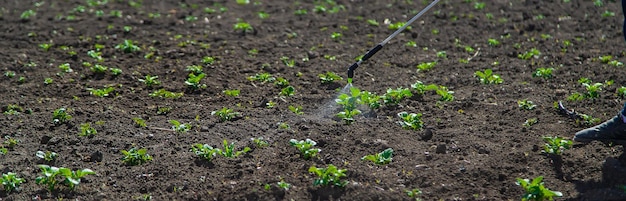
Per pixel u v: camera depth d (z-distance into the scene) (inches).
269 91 396.5
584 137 293.7
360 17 569.0
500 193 265.7
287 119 346.6
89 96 395.5
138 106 378.0
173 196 273.0
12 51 485.7
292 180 275.7
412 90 380.2
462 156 293.0
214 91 398.6
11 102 386.6
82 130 336.5
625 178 266.4
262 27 537.3
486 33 521.0
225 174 286.4
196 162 298.0
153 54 471.2
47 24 562.3
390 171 281.3
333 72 429.4
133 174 292.4
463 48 485.4
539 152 292.2
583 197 257.3
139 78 424.2
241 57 462.9
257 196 266.4
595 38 495.5
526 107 345.4
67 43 502.9
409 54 472.4
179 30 539.2
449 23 546.3
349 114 334.6
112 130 340.5
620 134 287.4
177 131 336.5
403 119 329.7
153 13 598.5
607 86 377.7
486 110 348.8
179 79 421.4
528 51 468.8
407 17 569.0
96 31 538.9
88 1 645.9
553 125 323.6
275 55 467.8
